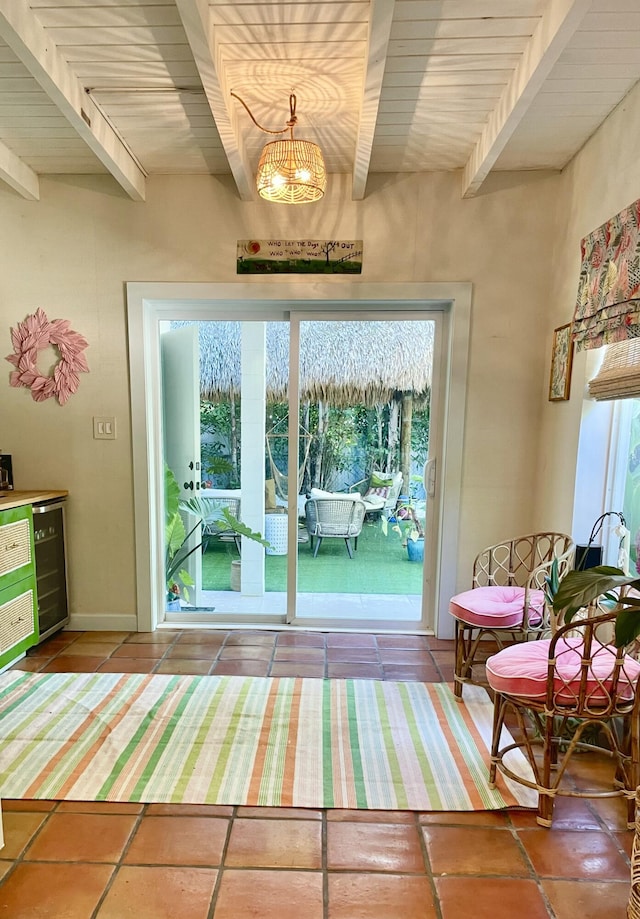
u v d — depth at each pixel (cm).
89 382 282
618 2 151
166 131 227
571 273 243
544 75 168
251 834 151
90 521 291
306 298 270
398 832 153
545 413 268
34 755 183
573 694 151
